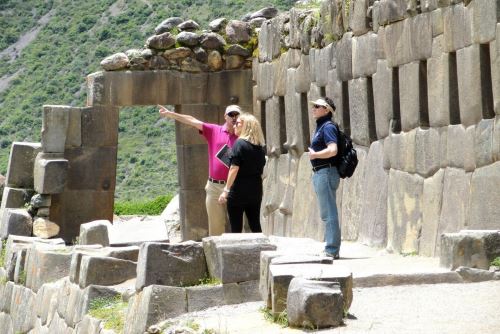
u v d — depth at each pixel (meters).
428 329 9.34
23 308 16.89
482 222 12.84
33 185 22.22
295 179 19.44
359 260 13.88
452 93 13.79
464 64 13.32
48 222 21.62
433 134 14.20
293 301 9.77
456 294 10.80
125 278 13.73
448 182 13.77
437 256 13.80
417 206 14.55
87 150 22.38
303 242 13.93
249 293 11.52
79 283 14.02
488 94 12.97
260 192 15.05
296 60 19.42
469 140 13.21
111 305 13.30
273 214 20.53
